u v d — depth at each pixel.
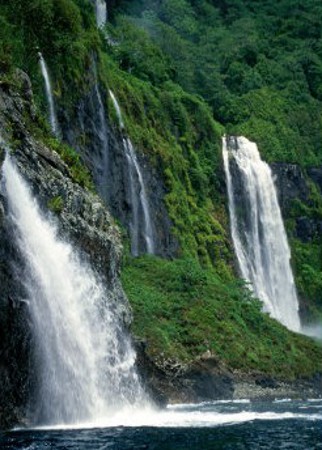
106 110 47.31
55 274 23.83
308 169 78.00
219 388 34.84
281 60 94.94
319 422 22.75
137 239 47.53
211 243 56.06
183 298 40.50
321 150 82.44
